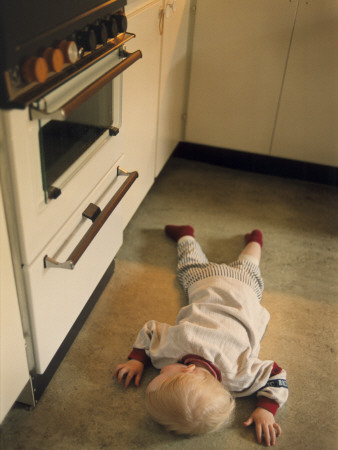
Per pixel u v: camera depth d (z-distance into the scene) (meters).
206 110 2.28
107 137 1.29
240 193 2.26
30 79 0.82
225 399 1.14
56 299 1.17
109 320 1.55
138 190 1.80
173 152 2.46
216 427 1.12
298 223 2.09
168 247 1.88
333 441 1.26
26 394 1.23
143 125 1.68
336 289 1.75
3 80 0.77
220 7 2.01
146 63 1.56
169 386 1.14
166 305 1.62
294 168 2.37
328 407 1.34
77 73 0.96
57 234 1.10
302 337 1.55
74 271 1.25
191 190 2.26
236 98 2.21
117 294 1.65
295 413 1.32
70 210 1.14
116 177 1.42
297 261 1.86
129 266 1.77
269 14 1.98
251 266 1.65
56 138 1.00
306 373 1.43
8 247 0.94
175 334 1.32
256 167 2.43
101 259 1.46
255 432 1.27
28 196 0.92
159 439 1.23
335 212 2.18
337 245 1.97
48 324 1.15
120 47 1.19
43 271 1.06
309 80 2.08
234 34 2.06
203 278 1.58
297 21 1.96
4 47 0.75
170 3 1.65
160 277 1.74
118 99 1.28
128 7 1.32
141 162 1.76
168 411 1.12
